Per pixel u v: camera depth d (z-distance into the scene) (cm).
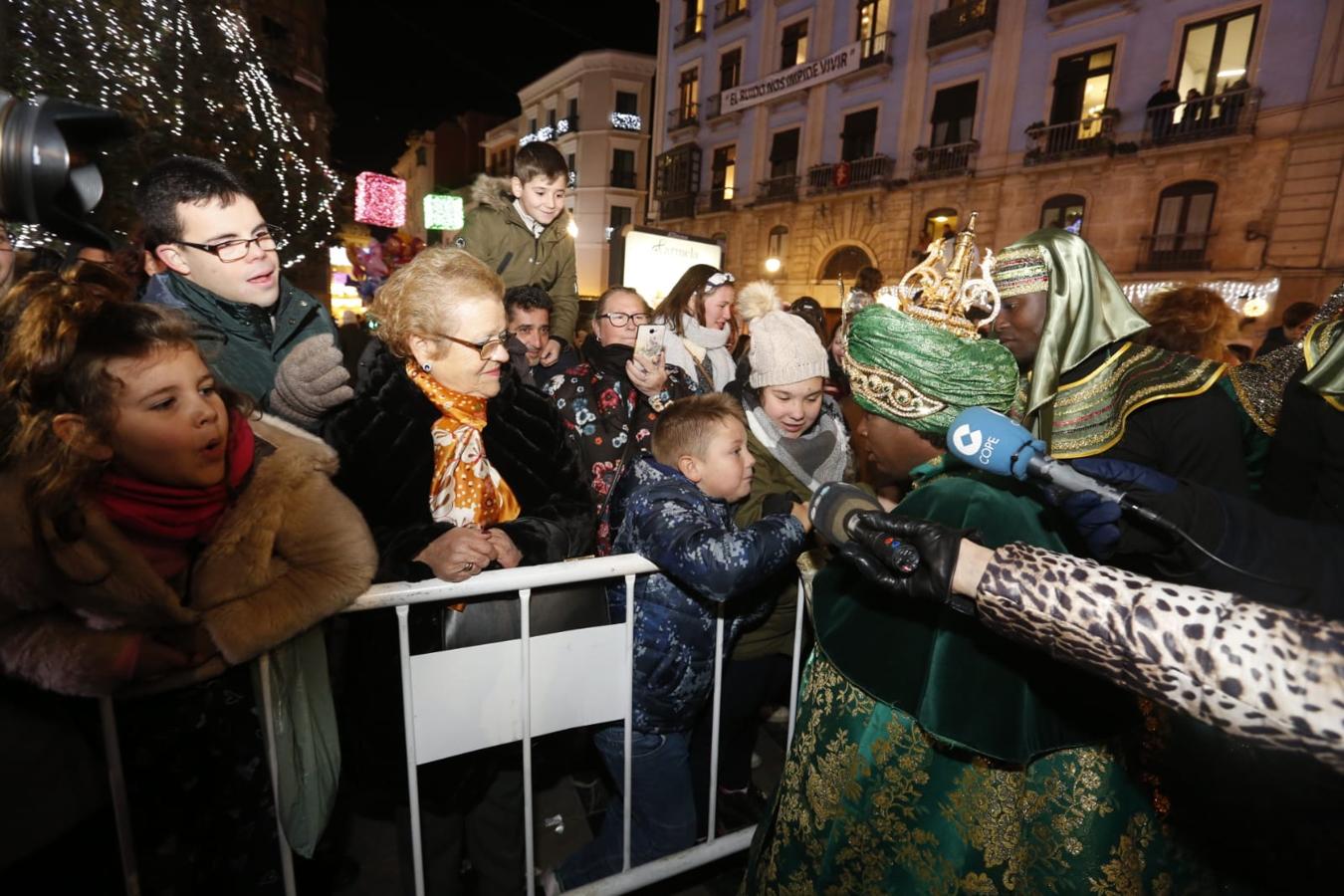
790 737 165
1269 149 1160
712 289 323
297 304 162
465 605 135
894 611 103
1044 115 1431
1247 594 87
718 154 2144
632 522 150
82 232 102
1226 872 104
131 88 383
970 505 96
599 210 2738
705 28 2128
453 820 151
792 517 144
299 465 108
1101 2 1321
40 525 86
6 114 87
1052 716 95
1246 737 64
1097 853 99
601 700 148
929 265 111
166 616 95
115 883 112
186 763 113
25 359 85
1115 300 152
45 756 97
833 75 1761
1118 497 84
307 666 122
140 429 89
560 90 2839
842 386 323
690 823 162
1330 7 1085
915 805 102
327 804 126
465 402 150
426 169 3616
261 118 566
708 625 152
